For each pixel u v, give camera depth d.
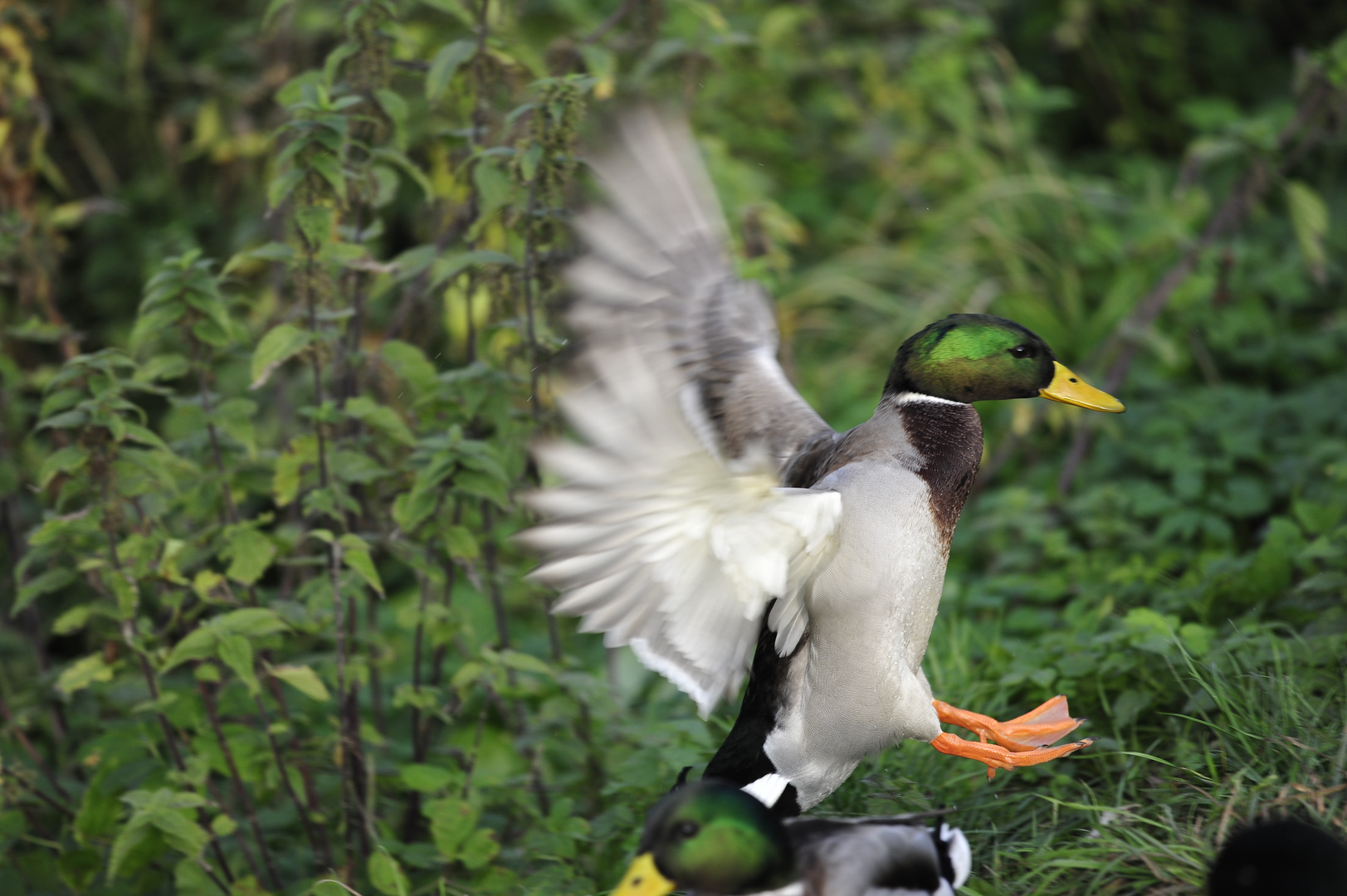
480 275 7.65
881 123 14.01
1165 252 12.62
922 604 5.70
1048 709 6.63
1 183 9.34
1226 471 10.16
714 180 10.98
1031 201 13.70
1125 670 7.07
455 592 10.60
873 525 5.46
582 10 11.73
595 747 7.82
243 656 6.66
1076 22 15.11
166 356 7.33
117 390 6.83
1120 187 14.34
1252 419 10.72
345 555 6.88
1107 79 15.70
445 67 7.62
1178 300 11.95
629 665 9.55
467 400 7.48
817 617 5.57
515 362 7.86
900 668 5.63
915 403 5.89
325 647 8.77
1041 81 15.83
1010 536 10.23
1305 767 6.12
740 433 6.11
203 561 7.70
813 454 5.99
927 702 5.75
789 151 13.84
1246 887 4.96
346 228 7.80
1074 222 13.62
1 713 8.48
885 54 13.95
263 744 7.44
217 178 12.82
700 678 5.49
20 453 9.24
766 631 5.77
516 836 7.95
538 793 7.91
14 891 7.55
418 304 8.81
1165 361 11.94
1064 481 10.77
